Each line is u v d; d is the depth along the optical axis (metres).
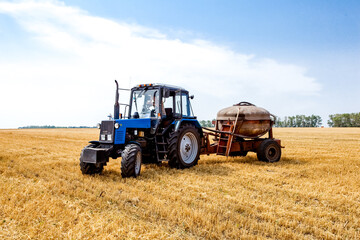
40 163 8.30
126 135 7.00
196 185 5.65
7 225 3.46
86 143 16.86
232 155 10.04
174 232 3.39
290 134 33.22
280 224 3.78
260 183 5.91
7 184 5.39
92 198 4.58
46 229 3.33
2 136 23.48
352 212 4.31
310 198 5.03
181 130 7.63
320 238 3.42
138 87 7.95
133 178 6.16
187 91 8.63
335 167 8.02
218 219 3.74
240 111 9.27
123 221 3.61
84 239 3.11
